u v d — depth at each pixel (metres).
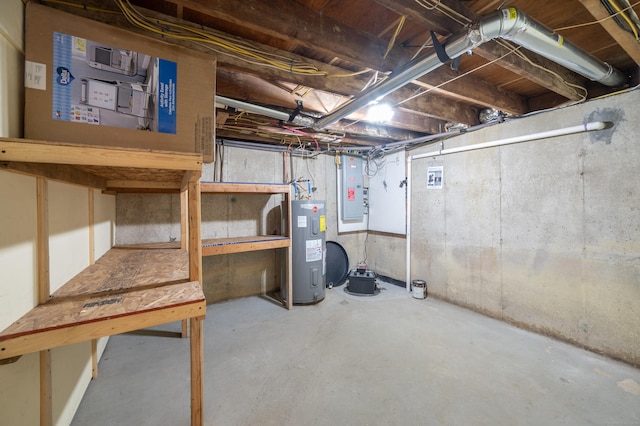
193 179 1.34
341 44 1.51
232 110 2.34
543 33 1.29
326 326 2.66
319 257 3.33
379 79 1.96
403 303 3.27
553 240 2.35
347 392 1.72
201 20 1.48
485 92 2.23
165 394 1.70
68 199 1.43
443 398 1.66
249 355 2.15
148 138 1.17
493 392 1.71
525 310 2.55
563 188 2.29
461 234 3.09
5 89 0.91
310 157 4.04
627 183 1.96
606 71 1.75
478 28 1.22
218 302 3.34
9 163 0.89
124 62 1.13
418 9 1.24
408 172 3.74
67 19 1.04
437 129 3.18
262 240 2.97
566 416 1.51
